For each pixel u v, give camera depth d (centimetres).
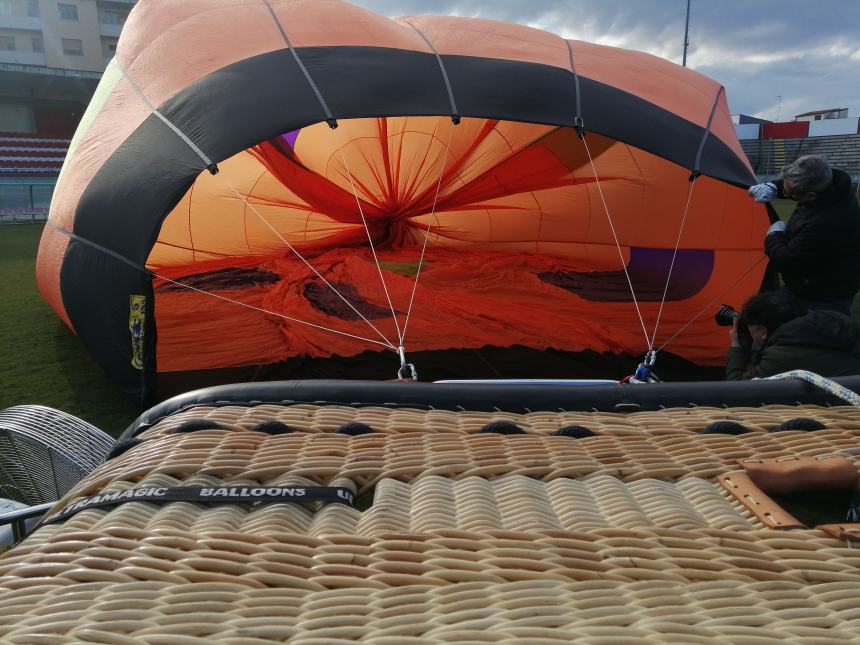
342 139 612
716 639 52
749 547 65
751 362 266
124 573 58
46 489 213
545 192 670
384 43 424
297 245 695
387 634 52
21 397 370
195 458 80
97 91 502
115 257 351
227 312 482
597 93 418
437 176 662
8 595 56
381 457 83
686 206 560
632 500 74
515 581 59
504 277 583
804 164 295
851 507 79
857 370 208
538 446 86
